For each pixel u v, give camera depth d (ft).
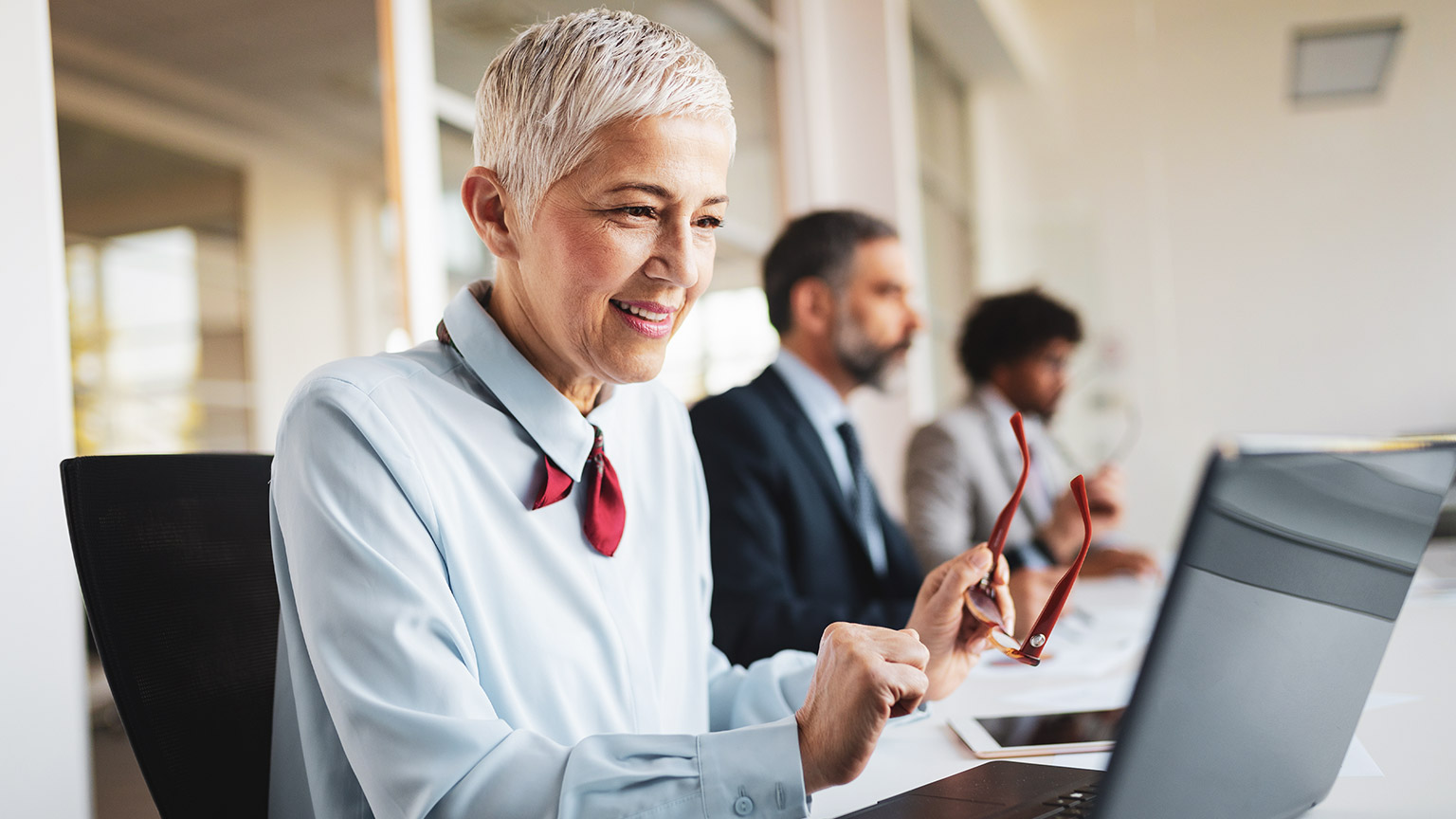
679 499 3.40
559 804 2.03
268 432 23.79
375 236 26.08
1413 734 2.89
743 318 12.49
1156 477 19.06
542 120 2.57
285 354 24.17
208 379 22.77
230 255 23.27
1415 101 18.92
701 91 2.58
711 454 5.28
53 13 17.19
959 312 18.40
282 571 2.60
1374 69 18.95
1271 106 19.66
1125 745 1.63
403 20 7.25
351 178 25.61
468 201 2.83
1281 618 1.82
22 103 4.23
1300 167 19.58
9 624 4.05
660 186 2.55
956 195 18.76
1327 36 18.66
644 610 3.11
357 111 22.09
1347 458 1.92
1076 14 19.92
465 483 2.66
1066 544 6.36
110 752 10.74
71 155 20.40
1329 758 2.16
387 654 2.17
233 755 2.78
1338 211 19.44
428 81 7.45
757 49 13.04
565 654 2.68
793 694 3.15
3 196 4.15
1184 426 19.95
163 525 2.83
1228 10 19.53
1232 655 1.73
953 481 7.49
